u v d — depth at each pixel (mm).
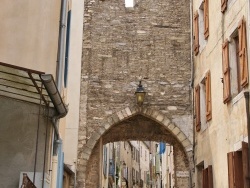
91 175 16469
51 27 10180
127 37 17219
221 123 12578
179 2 17484
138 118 17281
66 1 10844
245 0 10812
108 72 16891
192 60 16688
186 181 16812
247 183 9984
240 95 10961
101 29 17266
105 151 25406
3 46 9945
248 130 9953
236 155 10984
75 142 16047
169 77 16844
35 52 10000
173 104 16578
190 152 16125
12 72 8812
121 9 17453
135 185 50375
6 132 8492
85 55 17016
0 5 10133
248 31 10562
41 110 8812
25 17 10156
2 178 8266
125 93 16719
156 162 46281
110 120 16469
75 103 16406
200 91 15352
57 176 10859
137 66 16953
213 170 13305
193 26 16484
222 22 12758
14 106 8648
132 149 49281
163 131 17656
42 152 8617
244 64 10719
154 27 17297
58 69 10008
